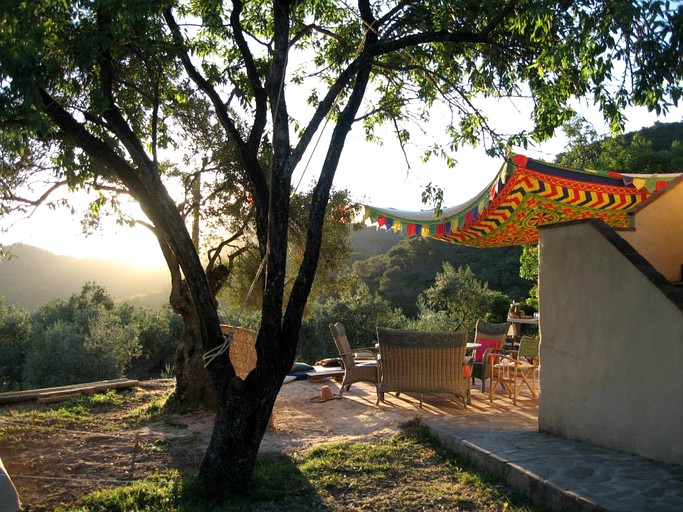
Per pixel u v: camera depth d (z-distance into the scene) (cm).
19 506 340
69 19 463
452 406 765
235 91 680
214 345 481
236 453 463
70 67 503
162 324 2339
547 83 604
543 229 578
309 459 547
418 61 624
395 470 507
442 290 2053
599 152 1750
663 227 629
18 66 376
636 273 465
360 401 823
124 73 650
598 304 505
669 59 419
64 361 1709
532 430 579
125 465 541
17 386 1931
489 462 478
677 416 428
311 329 1942
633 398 466
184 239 483
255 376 473
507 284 2580
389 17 577
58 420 723
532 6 470
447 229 727
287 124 495
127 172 500
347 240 1093
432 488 461
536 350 790
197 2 682
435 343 745
